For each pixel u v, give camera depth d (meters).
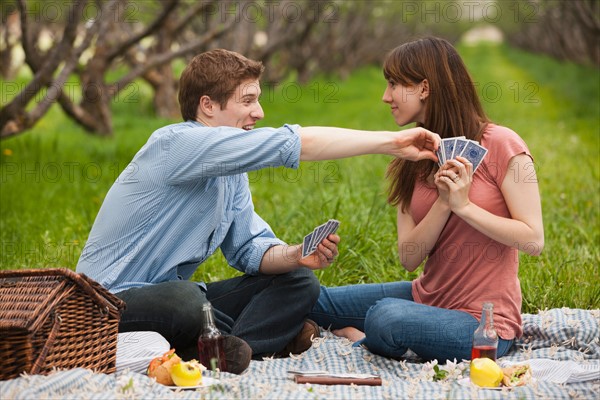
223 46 19.45
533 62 46.31
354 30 39.06
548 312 4.81
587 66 35.94
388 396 3.72
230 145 4.29
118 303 4.01
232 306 4.80
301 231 7.35
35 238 7.73
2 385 3.50
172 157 4.38
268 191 10.05
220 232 4.73
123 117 19.47
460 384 3.85
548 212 9.02
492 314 4.07
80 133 15.91
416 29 51.47
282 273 4.77
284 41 22.00
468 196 4.36
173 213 4.51
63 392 3.54
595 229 8.34
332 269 6.36
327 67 38.62
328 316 5.00
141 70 15.26
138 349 4.12
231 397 3.65
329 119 20.03
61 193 9.92
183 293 4.34
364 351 4.52
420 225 4.49
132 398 3.53
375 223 7.37
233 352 4.17
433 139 4.30
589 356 4.43
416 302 4.69
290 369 4.38
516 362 4.22
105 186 10.50
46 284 3.80
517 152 4.31
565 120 19.52
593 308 5.64
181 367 3.80
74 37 10.74
